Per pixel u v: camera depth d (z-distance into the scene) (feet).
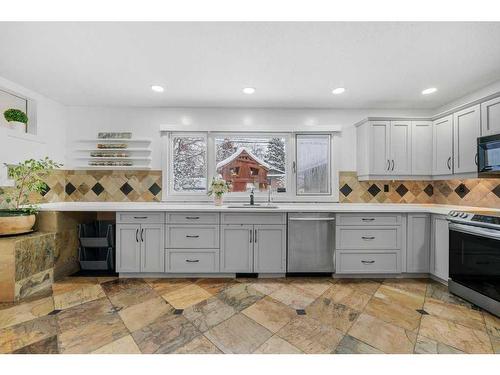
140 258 9.36
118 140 11.32
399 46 6.49
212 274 9.52
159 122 11.50
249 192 11.65
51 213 9.07
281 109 11.57
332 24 5.65
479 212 7.77
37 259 8.23
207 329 6.07
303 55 6.98
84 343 5.51
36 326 6.16
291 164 11.55
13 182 8.56
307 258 9.42
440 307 7.20
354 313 6.84
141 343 5.53
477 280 7.21
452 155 9.39
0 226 7.70
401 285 8.80
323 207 9.89
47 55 7.03
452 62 7.32
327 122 11.59
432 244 9.29
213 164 11.63
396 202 11.48
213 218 9.39
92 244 9.96
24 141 9.12
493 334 5.91
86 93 9.93
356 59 7.19
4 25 5.67
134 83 8.96
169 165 11.57
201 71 8.00
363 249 9.43
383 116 11.05
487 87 8.94
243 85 9.09
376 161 10.45
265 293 8.07
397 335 5.86
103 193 11.40
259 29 5.83
